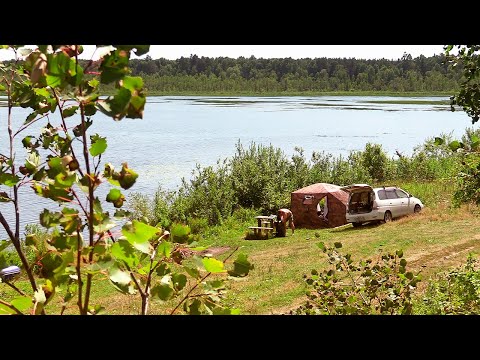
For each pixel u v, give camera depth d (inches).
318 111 6013.8
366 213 1102.4
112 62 49.5
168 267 66.4
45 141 64.2
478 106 250.4
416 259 717.9
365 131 3742.6
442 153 1584.6
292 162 1582.2
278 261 791.1
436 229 916.6
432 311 297.7
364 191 1114.1
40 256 63.0
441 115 5516.7
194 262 66.7
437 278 503.8
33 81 48.6
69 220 56.7
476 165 246.2
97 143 57.0
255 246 988.6
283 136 3376.0
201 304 66.5
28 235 64.2
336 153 2519.7
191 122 4446.4
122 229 57.4
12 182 61.6
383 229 1000.9
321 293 213.0
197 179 1300.4
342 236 989.2
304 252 852.0
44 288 58.4
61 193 57.0
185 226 67.8
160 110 6107.3
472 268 405.7
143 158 2316.7
